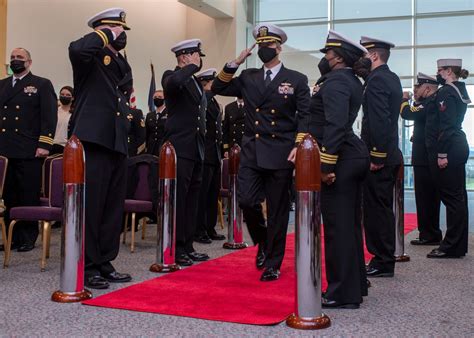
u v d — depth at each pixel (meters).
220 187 6.44
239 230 5.48
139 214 5.68
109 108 3.75
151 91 10.30
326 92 3.12
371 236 4.19
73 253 3.32
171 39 13.12
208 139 5.70
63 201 3.33
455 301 3.40
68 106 7.12
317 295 2.82
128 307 3.15
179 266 4.39
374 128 4.00
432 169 5.13
